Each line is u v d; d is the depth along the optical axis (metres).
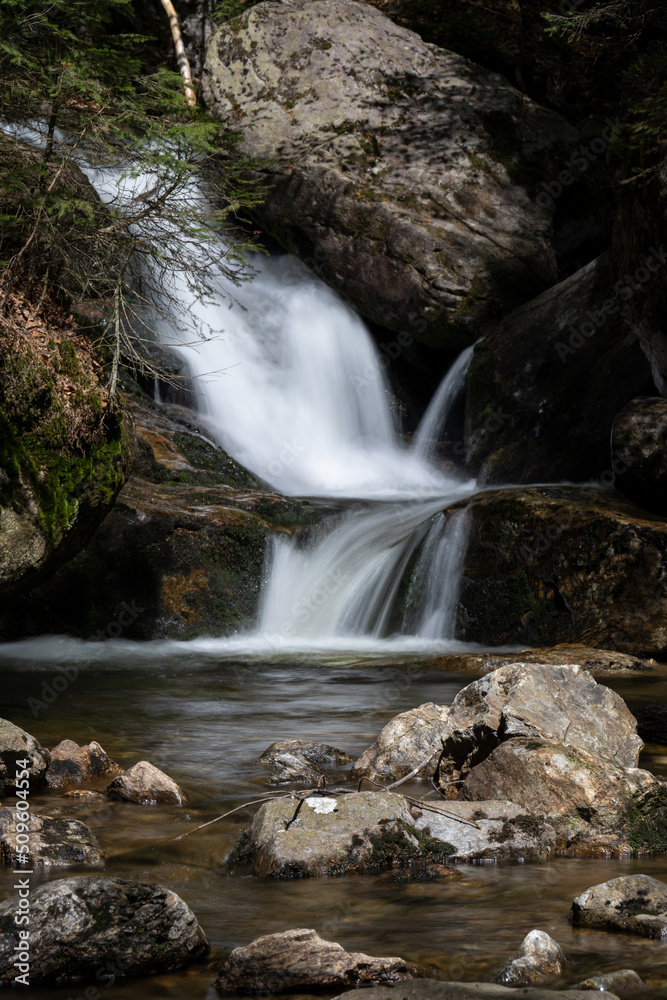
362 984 2.57
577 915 3.01
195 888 3.38
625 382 13.56
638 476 11.24
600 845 3.84
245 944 2.87
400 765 4.98
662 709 6.46
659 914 2.96
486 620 10.63
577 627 9.93
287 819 3.76
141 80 7.25
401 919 3.06
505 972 2.56
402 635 11.24
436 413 17.09
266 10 18.72
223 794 4.62
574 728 4.47
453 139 17.56
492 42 20.05
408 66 18.19
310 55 18.16
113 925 2.72
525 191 17.31
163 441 13.69
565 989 2.48
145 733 6.05
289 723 6.39
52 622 10.59
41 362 6.68
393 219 16.66
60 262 7.09
